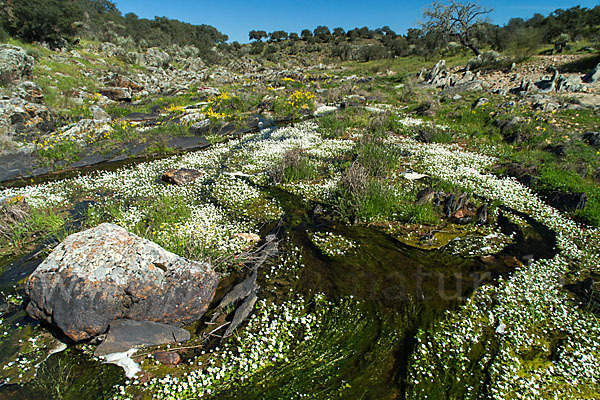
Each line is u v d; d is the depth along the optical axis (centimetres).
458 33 3691
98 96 2281
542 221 796
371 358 448
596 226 765
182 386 408
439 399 393
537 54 2820
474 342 469
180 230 736
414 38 7144
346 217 809
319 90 2897
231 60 6000
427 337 478
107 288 449
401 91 2544
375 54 5297
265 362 441
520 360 444
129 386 407
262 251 672
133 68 3541
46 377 418
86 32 3928
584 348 459
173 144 1468
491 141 1377
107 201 911
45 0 3084
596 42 2664
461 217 801
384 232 752
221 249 668
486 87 2252
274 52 7288
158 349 455
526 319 508
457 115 1723
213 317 511
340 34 8631
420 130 1519
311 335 484
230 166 1187
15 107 1482
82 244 483
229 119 1842
